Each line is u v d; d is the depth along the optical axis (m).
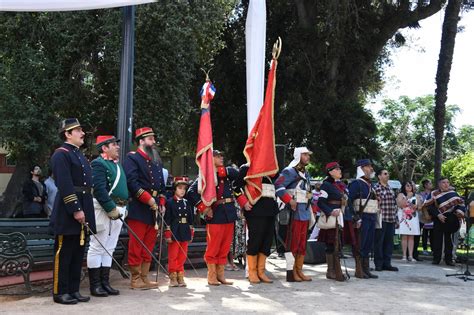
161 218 7.61
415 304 6.71
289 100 23.55
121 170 7.13
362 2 24.66
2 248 6.67
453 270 10.70
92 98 18.20
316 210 9.52
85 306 6.06
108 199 6.73
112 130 19.36
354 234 9.08
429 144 47.03
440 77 17.20
